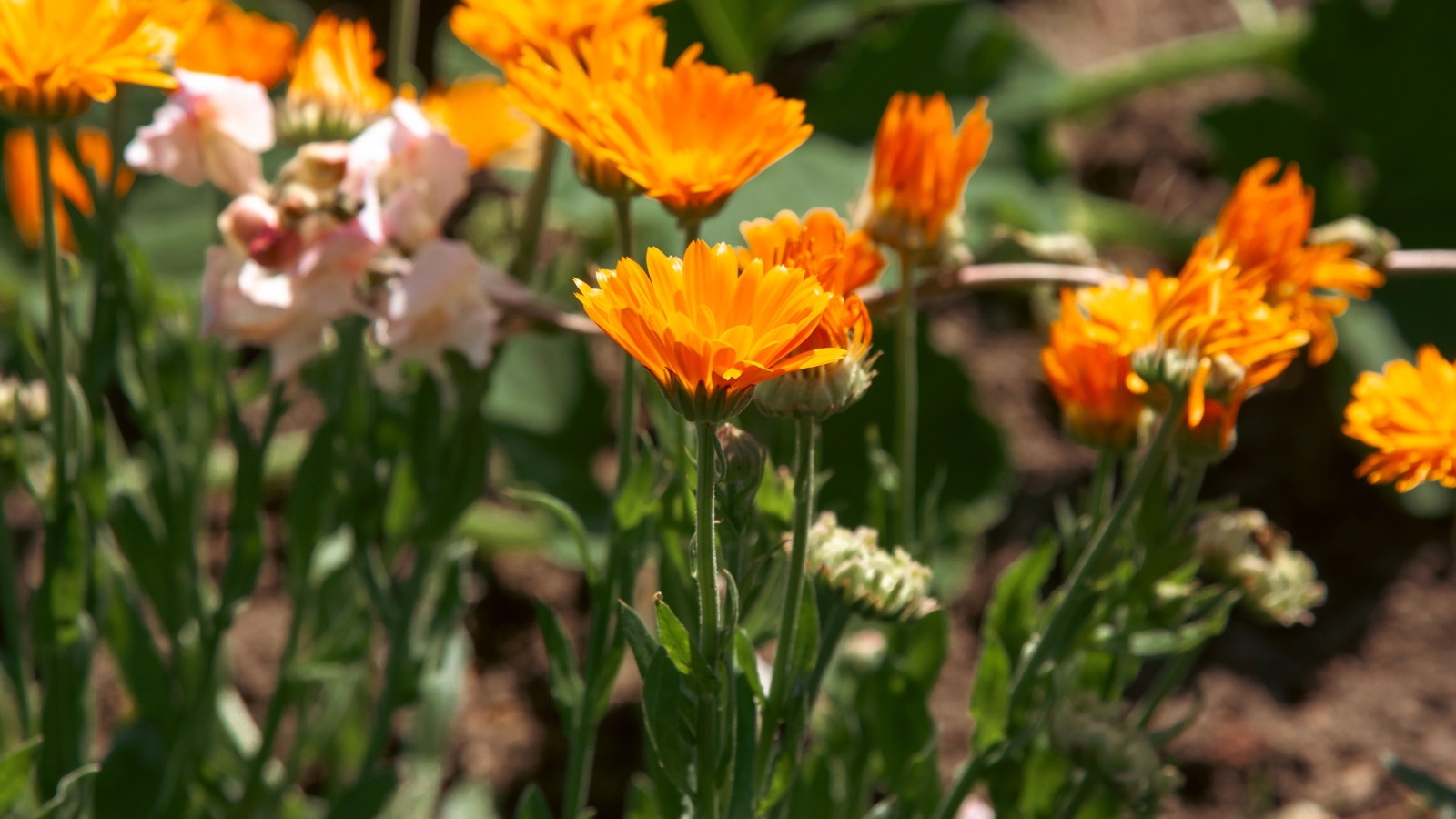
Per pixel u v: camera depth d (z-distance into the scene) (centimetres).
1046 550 77
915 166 75
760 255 69
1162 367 70
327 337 85
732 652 67
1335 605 119
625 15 76
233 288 75
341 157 75
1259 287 70
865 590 72
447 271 74
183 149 76
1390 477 75
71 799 80
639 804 82
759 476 67
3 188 117
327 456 81
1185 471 76
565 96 69
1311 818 102
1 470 81
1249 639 116
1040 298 86
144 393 83
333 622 92
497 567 123
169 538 84
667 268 62
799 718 69
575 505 123
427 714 95
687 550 76
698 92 69
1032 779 78
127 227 126
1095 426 75
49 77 70
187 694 88
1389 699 111
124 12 70
